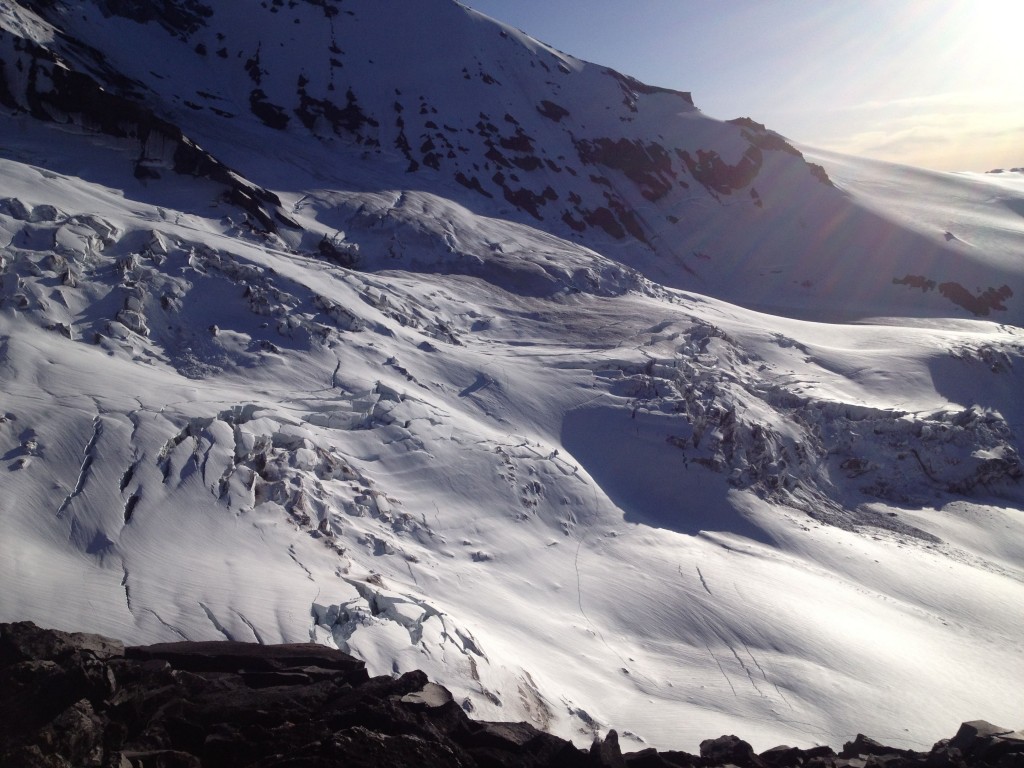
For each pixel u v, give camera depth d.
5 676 6.84
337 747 6.73
